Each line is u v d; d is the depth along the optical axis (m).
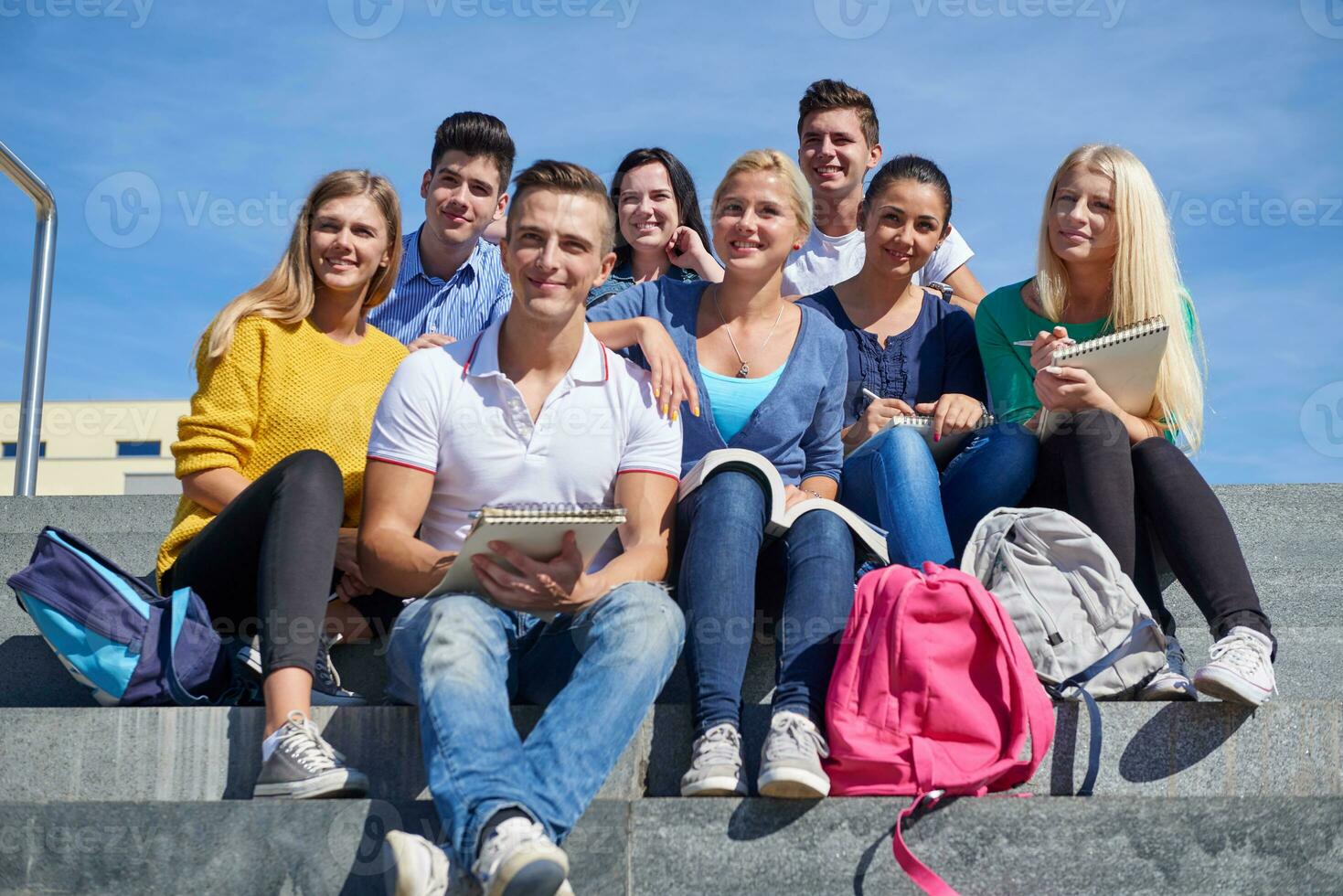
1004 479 2.55
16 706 2.46
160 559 2.41
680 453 2.33
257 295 2.58
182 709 2.08
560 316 2.23
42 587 2.16
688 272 3.95
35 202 4.02
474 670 1.85
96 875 1.80
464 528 2.23
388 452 2.20
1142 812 1.87
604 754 1.85
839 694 2.01
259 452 2.51
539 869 1.64
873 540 2.25
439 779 1.77
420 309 3.50
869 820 1.88
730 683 2.04
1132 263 2.77
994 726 1.98
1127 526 2.38
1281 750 2.13
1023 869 1.86
